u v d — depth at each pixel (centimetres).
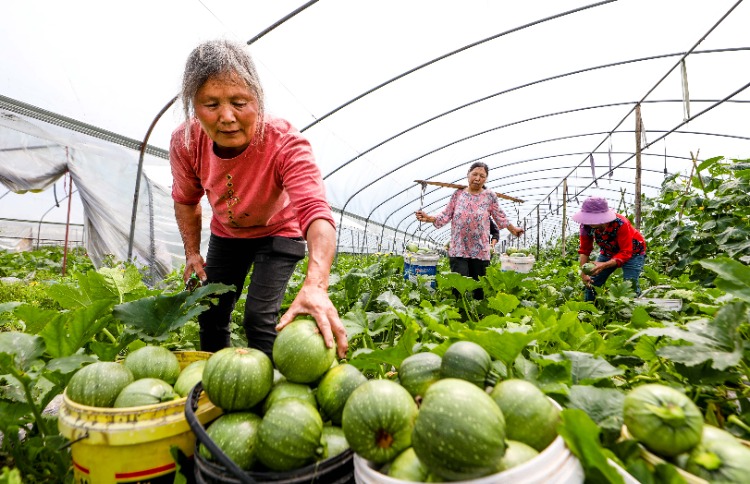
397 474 128
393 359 225
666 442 131
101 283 284
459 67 786
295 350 173
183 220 335
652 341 237
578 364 209
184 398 169
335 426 171
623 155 1332
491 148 1272
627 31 681
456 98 908
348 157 1134
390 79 782
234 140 240
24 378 193
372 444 134
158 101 712
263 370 169
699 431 131
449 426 116
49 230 2433
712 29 648
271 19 581
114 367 181
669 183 801
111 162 948
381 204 1709
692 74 788
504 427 121
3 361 186
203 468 143
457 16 626
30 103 681
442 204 1994
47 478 200
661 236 794
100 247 1105
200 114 229
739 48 676
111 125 775
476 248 695
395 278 665
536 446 133
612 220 577
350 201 1552
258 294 287
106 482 158
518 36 696
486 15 630
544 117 1048
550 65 791
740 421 183
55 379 216
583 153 1337
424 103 911
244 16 570
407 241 3048
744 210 580
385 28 636
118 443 153
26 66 611
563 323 238
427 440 118
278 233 298
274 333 291
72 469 199
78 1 504
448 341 211
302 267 603
